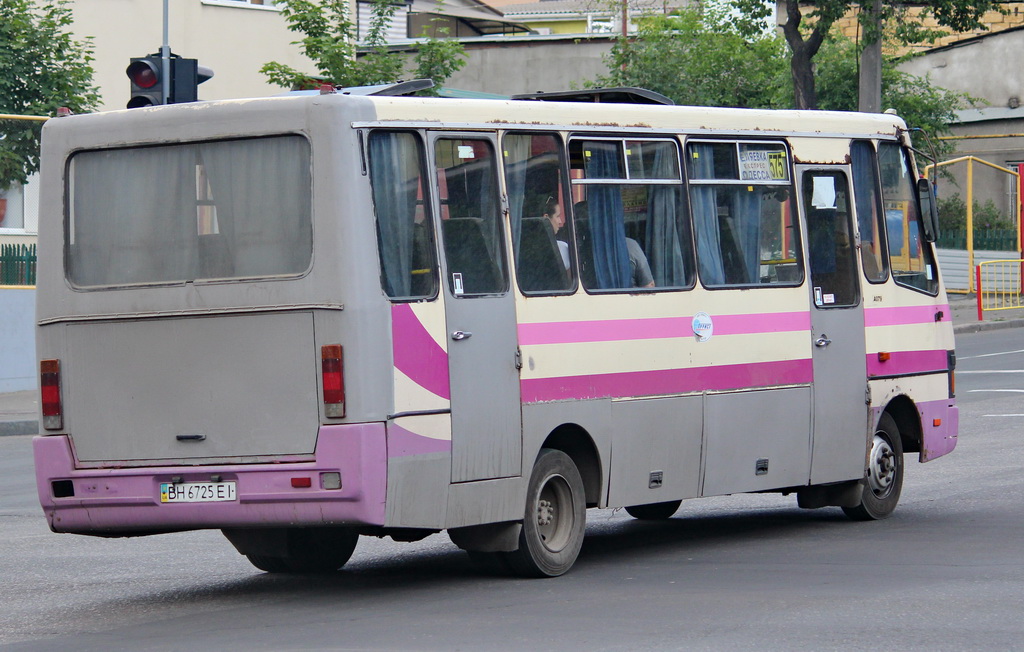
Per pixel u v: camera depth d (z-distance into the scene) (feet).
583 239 57.21
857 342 68.69
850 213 69.31
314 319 48.91
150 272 51.72
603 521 72.84
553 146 56.49
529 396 54.08
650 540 65.62
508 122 54.75
